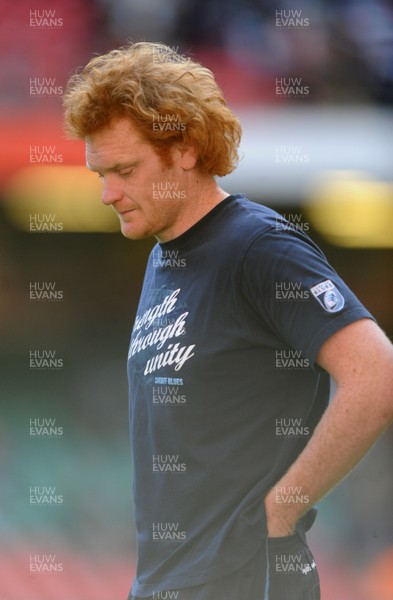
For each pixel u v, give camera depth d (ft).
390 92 87.30
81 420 85.92
